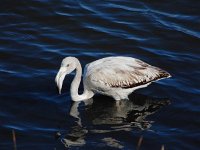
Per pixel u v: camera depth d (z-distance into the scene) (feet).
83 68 60.75
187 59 62.75
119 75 55.52
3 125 51.42
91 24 68.80
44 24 68.54
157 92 57.26
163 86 57.98
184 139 50.19
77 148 48.47
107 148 48.62
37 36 66.08
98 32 67.31
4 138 49.73
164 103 55.47
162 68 61.11
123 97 56.44
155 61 62.34
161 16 70.85
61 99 55.93
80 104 55.62
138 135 50.60
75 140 49.70
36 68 60.29
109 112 54.44
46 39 65.62
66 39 65.82
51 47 64.13
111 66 55.83
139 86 55.93
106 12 71.15
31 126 51.57
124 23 69.21
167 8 72.49
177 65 61.57
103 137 50.31
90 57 62.69
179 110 54.34
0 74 58.59
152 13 71.41
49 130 51.11
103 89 55.98
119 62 56.24
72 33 67.05
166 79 59.00
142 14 71.05
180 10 72.23
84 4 72.54
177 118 53.26
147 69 55.93
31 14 70.08
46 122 52.29
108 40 65.92
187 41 66.28
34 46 64.03
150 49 64.54
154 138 50.19
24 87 57.11
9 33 66.23
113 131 51.26
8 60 61.21
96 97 57.16
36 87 57.31
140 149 48.67
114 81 55.47
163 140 49.93
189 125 52.26
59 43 65.00
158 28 68.49
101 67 55.88
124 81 55.47
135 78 55.57
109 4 72.74
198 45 65.67
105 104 55.88
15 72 59.26
